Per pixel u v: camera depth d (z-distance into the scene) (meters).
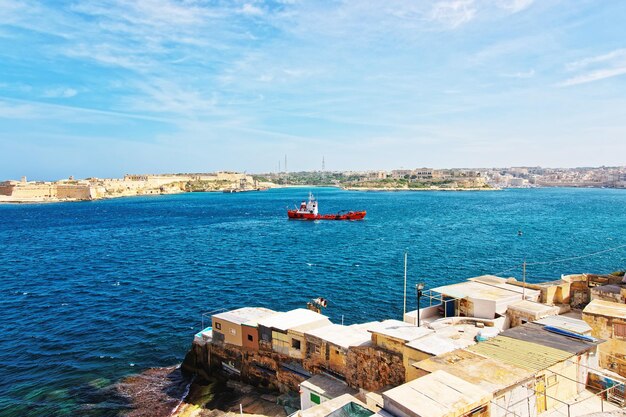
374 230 140.75
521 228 138.38
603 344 26.39
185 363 39.62
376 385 27.55
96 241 125.38
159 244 117.75
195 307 59.00
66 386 37.56
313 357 31.86
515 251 96.94
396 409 16.30
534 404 19.23
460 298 35.06
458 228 140.88
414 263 84.94
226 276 77.06
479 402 16.45
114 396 35.75
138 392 36.34
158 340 47.59
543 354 21.45
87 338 48.50
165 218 197.25
